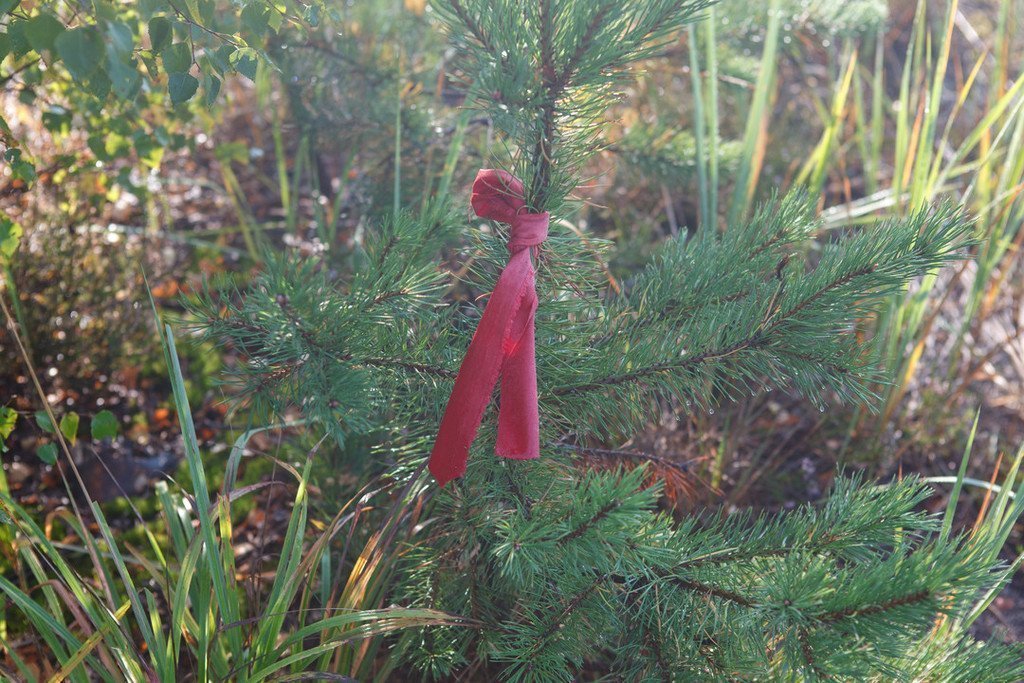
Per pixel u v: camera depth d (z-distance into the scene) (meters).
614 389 0.89
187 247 1.79
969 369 1.47
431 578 0.95
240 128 2.19
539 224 0.81
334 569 1.11
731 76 1.53
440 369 0.86
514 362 0.81
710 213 1.34
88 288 1.42
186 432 0.87
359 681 0.94
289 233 1.72
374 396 0.83
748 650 0.84
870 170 1.69
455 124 1.38
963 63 2.38
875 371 0.86
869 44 2.05
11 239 1.01
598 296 0.94
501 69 0.79
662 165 1.38
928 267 0.82
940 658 0.85
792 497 1.33
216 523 1.25
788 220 0.91
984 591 1.15
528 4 0.77
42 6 0.89
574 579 0.85
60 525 1.25
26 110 1.51
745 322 0.86
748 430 1.37
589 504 0.79
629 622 0.90
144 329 1.46
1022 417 1.46
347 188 1.76
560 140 0.83
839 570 0.78
